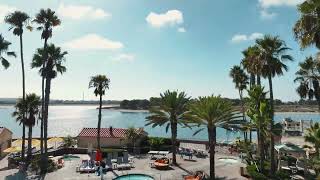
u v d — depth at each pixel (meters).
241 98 62.69
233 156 50.31
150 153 51.06
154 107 46.66
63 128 153.62
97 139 56.38
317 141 32.91
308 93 42.34
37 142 55.78
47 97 43.94
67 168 42.22
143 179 36.56
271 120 36.81
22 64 46.69
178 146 58.53
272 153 36.47
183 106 45.31
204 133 120.94
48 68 44.69
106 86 55.31
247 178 36.69
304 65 42.03
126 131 56.09
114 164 42.59
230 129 38.81
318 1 21.45
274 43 39.16
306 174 35.16
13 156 50.59
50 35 45.28
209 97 38.56
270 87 39.06
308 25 21.83
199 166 43.12
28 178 37.16
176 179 36.16
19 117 46.12
